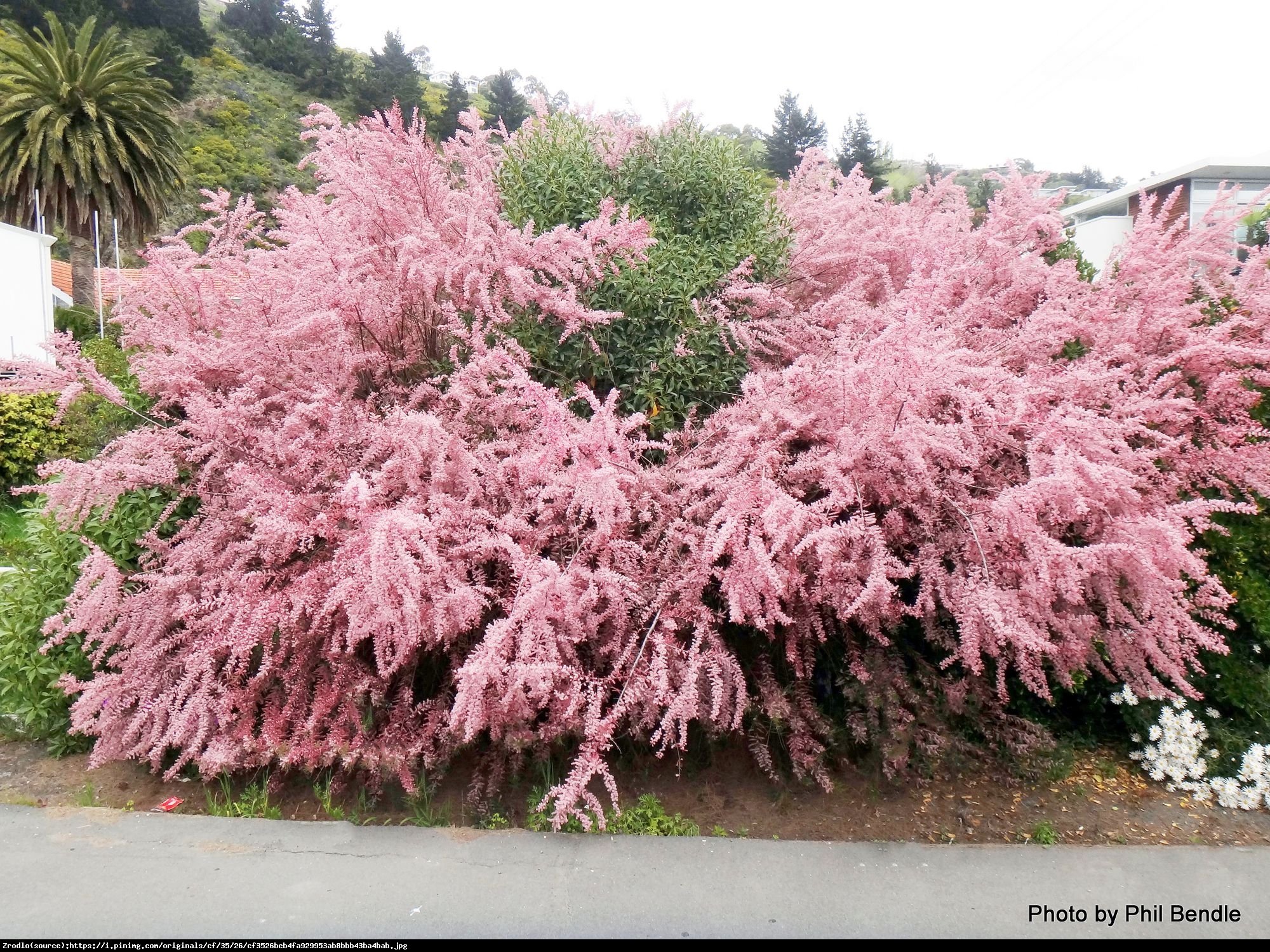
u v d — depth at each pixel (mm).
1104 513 3141
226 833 2963
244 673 3352
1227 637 3648
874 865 2750
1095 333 3898
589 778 2678
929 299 3754
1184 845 2926
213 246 4938
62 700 3715
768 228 4527
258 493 3242
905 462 3064
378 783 3088
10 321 16125
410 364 4207
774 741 3291
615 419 3322
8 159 17266
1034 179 4941
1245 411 3623
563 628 2996
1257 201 4164
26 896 2543
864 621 3039
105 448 3934
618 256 3893
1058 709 3803
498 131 5039
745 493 2943
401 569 2760
